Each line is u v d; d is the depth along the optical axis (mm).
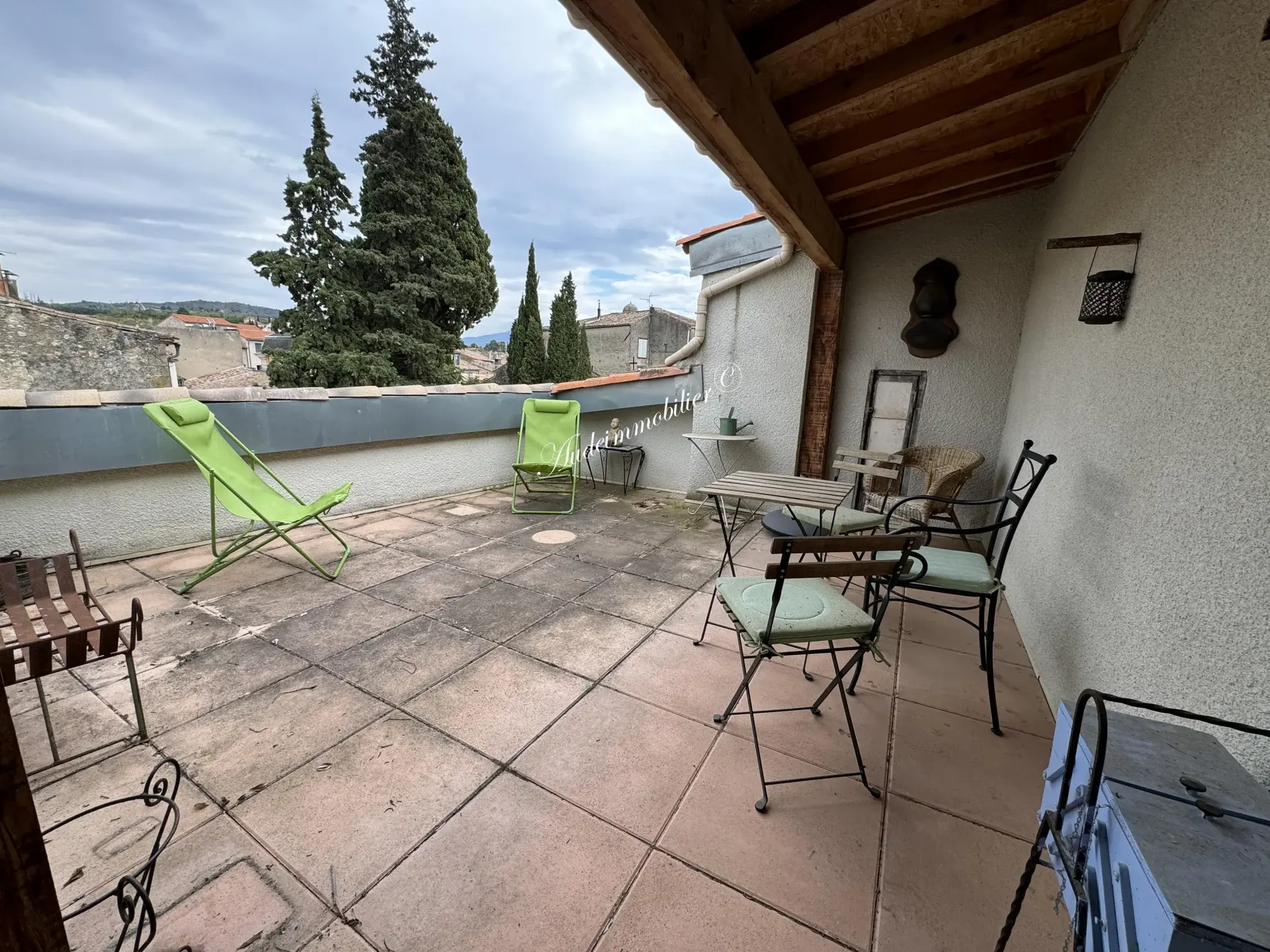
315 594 2857
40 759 1613
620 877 1295
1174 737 917
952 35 1850
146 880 947
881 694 2096
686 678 2152
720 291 4535
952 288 3889
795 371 4367
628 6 1134
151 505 3256
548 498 5094
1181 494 1300
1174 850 665
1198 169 1413
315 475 4066
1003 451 3740
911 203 3645
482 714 1894
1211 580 1137
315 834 1386
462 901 1226
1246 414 1087
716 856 1357
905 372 4145
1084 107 2504
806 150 2684
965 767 1698
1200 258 1353
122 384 11555
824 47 1910
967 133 2703
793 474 4520
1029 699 2084
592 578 3170
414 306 12539
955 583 1916
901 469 3615
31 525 2836
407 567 3287
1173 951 573
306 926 1160
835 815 1497
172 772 1585
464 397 4781
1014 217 3646
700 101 1569
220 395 3396
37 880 717
